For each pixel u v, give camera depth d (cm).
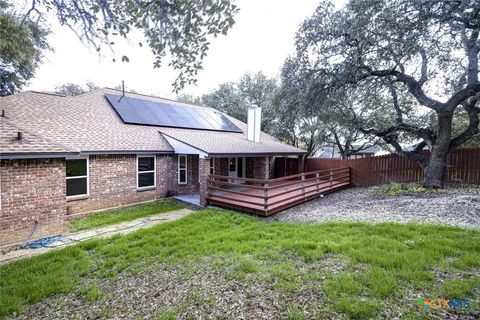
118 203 1003
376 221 620
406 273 331
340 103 1170
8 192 612
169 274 410
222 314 292
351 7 823
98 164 945
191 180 1250
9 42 759
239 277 368
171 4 276
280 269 380
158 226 689
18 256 543
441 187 950
